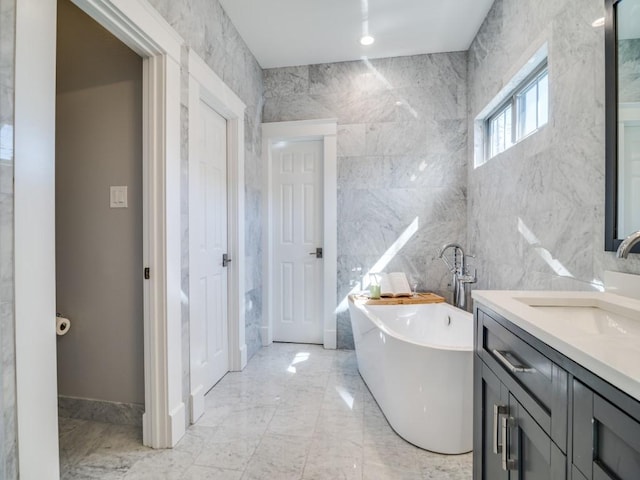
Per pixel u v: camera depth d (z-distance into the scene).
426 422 1.60
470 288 2.72
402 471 1.46
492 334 1.05
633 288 1.06
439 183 2.90
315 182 3.17
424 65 2.90
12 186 0.95
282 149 3.19
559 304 1.09
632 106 1.08
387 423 1.83
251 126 2.84
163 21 1.55
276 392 2.21
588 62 1.29
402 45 2.75
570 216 1.40
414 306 2.60
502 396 0.95
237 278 2.54
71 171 1.77
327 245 3.04
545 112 1.81
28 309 0.99
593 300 1.09
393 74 2.94
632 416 0.48
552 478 0.70
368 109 2.98
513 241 1.95
